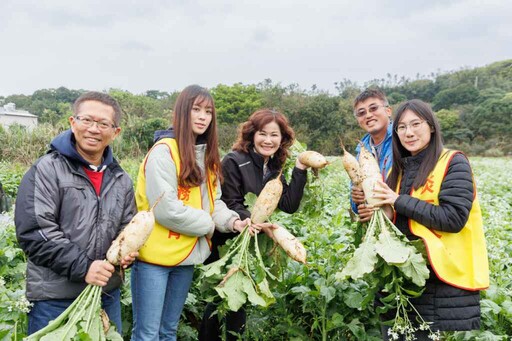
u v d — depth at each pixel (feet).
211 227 11.04
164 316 11.51
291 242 11.03
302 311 14.35
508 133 202.80
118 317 10.50
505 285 14.53
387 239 9.97
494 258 16.74
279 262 12.01
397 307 9.96
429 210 9.91
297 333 13.39
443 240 10.25
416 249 10.01
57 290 9.11
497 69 340.80
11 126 71.61
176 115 10.80
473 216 10.25
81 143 9.23
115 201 9.82
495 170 81.82
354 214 13.12
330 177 51.16
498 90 249.55
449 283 9.83
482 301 12.78
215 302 12.80
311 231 17.58
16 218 8.84
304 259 10.91
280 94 159.63
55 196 9.02
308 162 12.23
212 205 11.69
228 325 13.02
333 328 13.35
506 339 12.49
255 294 10.36
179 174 10.69
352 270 9.82
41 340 8.16
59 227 9.04
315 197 12.98
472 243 10.18
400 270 9.77
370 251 9.92
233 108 160.86
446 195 9.95
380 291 11.17
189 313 15.67
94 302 8.91
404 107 10.65
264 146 12.50
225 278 10.48
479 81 284.20
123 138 75.82
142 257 10.75
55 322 8.58
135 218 9.35
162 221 10.55
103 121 9.18
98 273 8.91
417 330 10.40
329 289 12.66
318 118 134.62
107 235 9.59
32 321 9.45
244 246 11.05
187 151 10.64
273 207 11.18
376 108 13.55
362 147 11.59
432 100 275.18
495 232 20.15
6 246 16.53
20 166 54.80
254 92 163.53
